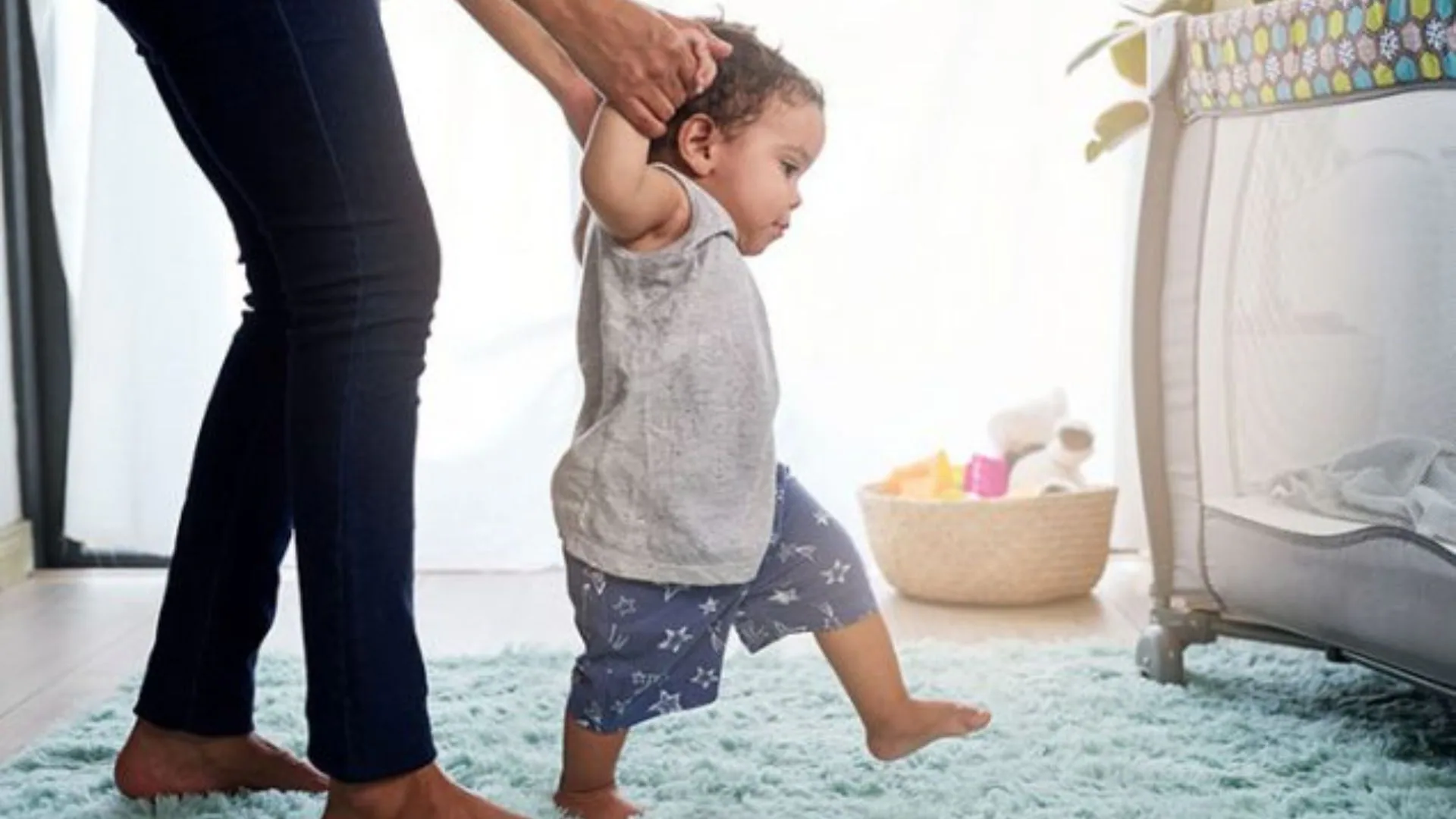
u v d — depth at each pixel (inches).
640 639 59.0
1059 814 62.1
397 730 51.9
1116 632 95.1
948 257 114.1
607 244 58.9
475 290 114.4
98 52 111.7
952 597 102.8
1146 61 99.0
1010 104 113.0
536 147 113.6
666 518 58.3
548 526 116.3
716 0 112.1
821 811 62.9
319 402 50.6
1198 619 80.6
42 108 114.4
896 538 103.2
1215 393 78.4
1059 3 112.3
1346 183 69.4
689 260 58.1
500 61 112.7
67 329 116.2
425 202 51.7
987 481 106.5
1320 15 69.0
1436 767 66.8
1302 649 84.6
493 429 115.7
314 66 48.6
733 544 58.8
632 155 55.6
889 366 114.7
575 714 60.4
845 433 115.1
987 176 113.4
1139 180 111.0
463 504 116.1
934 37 112.9
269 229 50.5
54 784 66.2
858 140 113.5
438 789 52.9
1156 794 64.6
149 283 113.7
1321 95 69.5
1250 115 75.1
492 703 79.0
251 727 65.1
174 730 63.6
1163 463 81.3
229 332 114.5
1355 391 69.3
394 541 51.6
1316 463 72.0
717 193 61.2
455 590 110.3
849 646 64.0
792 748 71.0
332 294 50.3
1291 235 73.3
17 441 114.9
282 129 48.9
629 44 53.5
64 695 83.3
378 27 50.3
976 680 82.0
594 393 60.1
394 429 51.3
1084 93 112.7
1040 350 114.3
